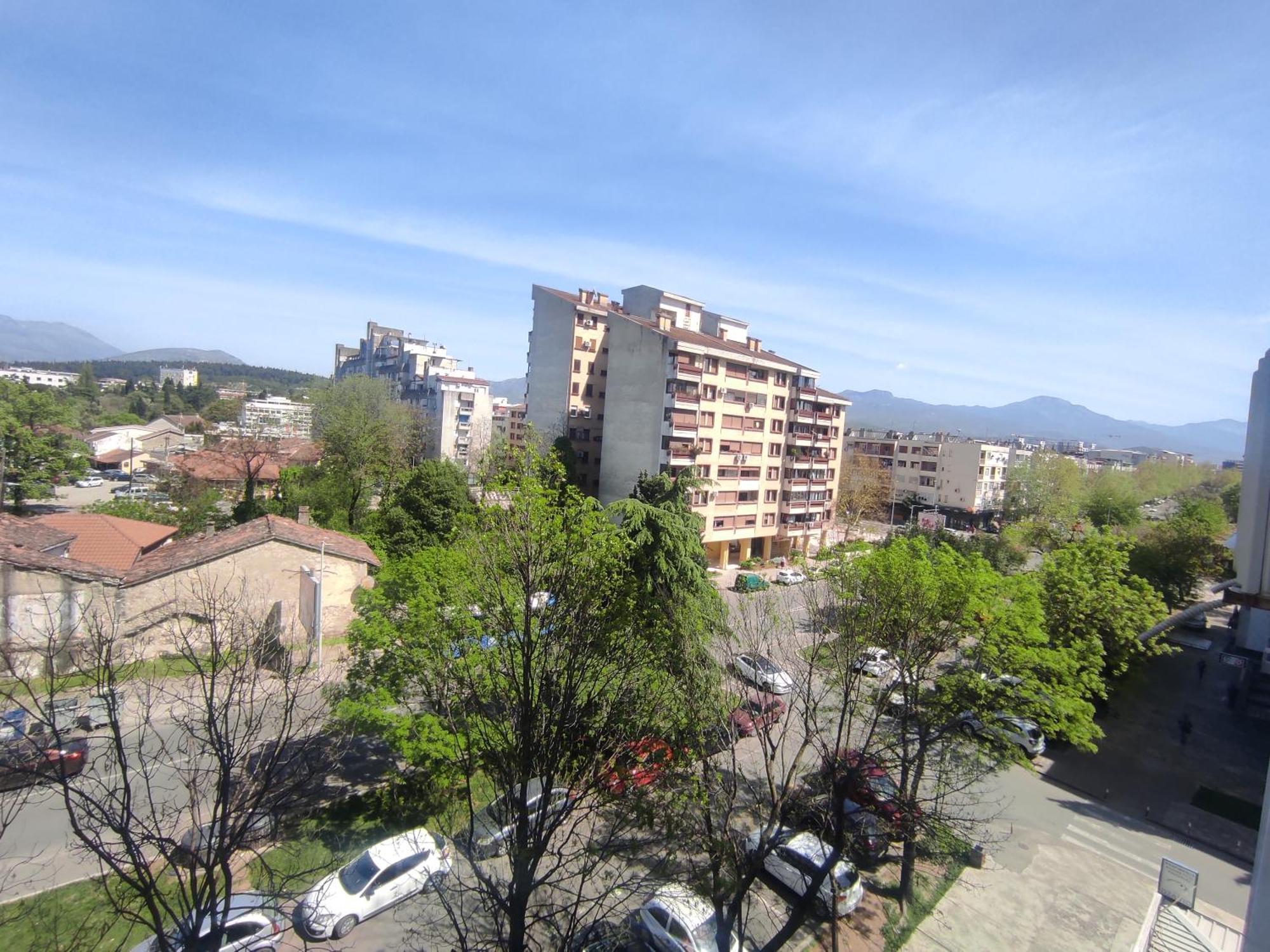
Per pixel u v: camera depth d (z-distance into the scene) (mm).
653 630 12859
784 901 15266
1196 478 92500
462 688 11219
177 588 22953
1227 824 19531
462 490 37281
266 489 56844
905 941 14250
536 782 9672
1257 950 2656
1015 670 16344
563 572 10008
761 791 16109
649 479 32219
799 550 55000
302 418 83438
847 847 13055
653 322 51750
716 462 46562
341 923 12805
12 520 26625
